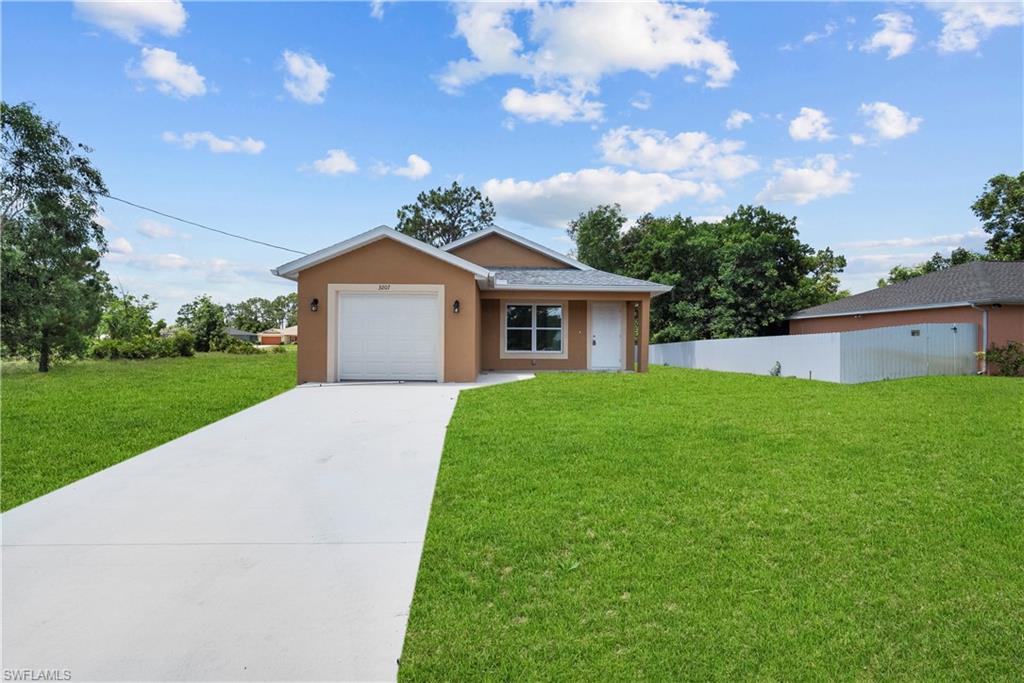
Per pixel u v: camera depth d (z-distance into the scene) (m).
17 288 19.22
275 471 6.02
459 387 12.55
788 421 8.46
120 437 8.10
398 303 13.48
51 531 4.35
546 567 3.74
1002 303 16.70
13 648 2.79
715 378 15.68
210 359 29.92
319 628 3.01
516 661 2.74
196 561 3.83
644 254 30.73
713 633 2.97
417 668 2.68
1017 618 3.11
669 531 4.30
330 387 12.48
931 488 5.29
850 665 2.72
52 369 22.08
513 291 16.97
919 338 16.16
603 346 18.28
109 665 2.67
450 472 5.90
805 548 4.00
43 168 20.42
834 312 23.42
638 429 7.86
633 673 2.65
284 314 103.56
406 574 3.65
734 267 27.28
